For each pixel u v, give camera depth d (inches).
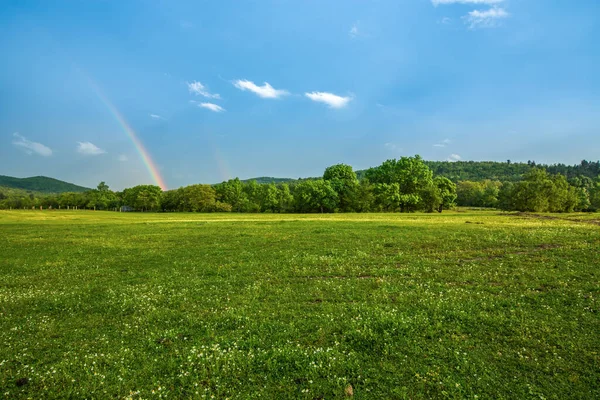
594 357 327.9
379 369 325.1
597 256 712.4
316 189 4616.1
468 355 342.6
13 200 7534.5
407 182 4429.1
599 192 4768.7
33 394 296.7
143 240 1294.3
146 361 350.0
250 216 3297.2
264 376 316.2
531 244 896.9
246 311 481.4
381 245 994.7
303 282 633.0
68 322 463.8
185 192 6392.7
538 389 286.5
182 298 553.6
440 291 540.7
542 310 442.9
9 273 780.0
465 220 1875.0
